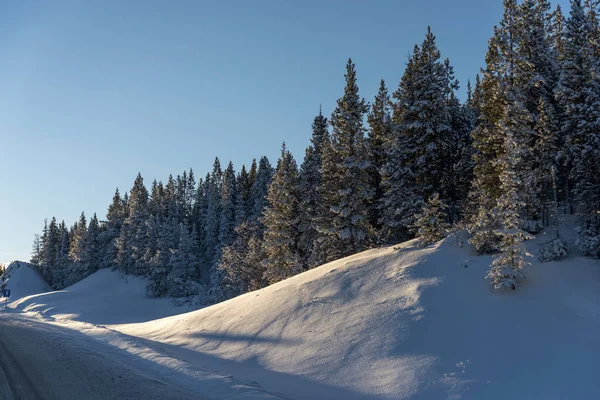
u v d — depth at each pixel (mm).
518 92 27484
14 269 116812
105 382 11125
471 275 17750
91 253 98062
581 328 13133
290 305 19906
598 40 27953
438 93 33438
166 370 13438
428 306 15859
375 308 16922
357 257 25453
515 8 29750
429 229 23062
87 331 24219
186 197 123500
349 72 35875
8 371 11711
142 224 82125
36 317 34344
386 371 12578
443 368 12094
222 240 78000
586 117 22734
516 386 10867
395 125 36344
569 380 10867
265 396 10273
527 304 14891
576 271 16656
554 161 24969
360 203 34625
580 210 20734
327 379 12891
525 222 21906
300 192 44750
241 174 97875
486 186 26438
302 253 43562
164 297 71875
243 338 18453
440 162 33500
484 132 28359
